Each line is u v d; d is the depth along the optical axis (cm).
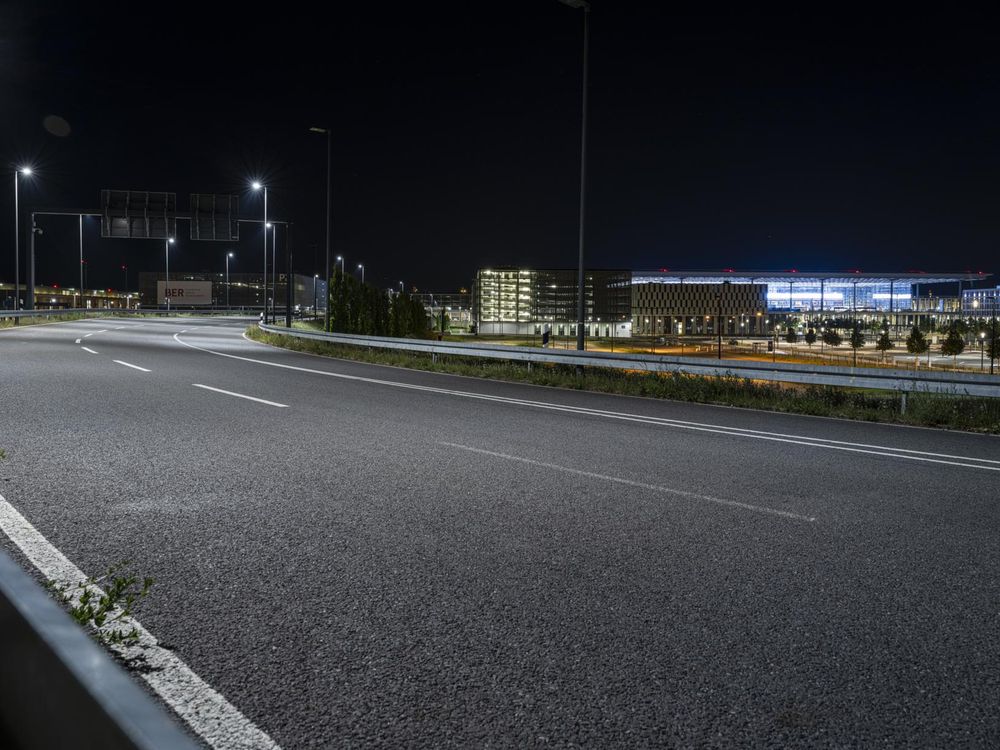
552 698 293
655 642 348
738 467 784
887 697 299
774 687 306
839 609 394
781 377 1474
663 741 264
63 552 456
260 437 902
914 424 1181
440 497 628
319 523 541
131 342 2858
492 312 17588
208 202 4284
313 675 308
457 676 310
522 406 1304
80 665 138
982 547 509
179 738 114
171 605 380
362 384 1603
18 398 1168
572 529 539
